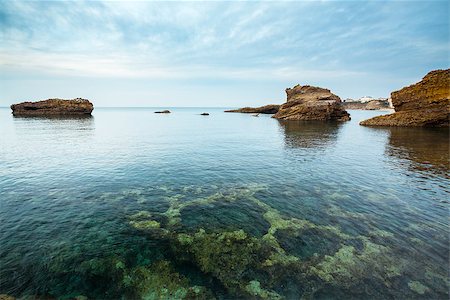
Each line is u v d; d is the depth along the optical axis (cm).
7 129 5847
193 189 1933
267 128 6906
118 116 14500
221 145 3962
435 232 1300
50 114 11612
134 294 903
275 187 1988
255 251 1151
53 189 1883
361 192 1869
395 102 6775
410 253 1127
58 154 3127
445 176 2211
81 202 1656
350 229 1341
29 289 909
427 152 3253
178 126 7738
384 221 1423
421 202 1673
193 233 1301
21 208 1546
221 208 1599
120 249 1152
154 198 1747
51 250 1127
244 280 970
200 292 912
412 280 962
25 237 1224
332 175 2303
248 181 2131
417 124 6272
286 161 2852
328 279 972
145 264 1058
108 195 1786
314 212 1545
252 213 1532
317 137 4916
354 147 3753
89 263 1052
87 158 2917
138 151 3384
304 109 9812
